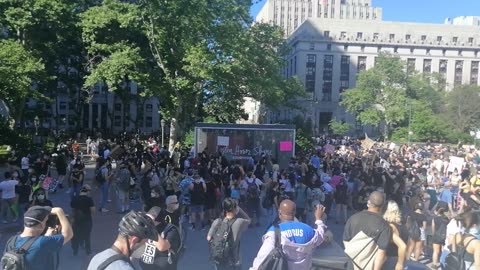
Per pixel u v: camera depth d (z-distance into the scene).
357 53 119.44
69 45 46.84
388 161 28.48
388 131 82.75
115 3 31.38
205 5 29.14
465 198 11.92
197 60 27.64
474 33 124.56
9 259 4.21
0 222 14.08
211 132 26.27
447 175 23.14
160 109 33.47
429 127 73.94
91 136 57.09
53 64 49.88
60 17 35.25
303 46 117.19
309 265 5.24
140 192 19.69
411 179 19.61
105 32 33.34
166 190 15.76
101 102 87.62
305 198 14.39
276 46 39.75
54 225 4.96
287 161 26.20
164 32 29.88
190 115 38.84
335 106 117.69
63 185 22.83
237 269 6.68
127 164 19.53
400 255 5.24
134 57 29.53
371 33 120.31
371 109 83.00
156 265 5.48
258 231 14.18
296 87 49.97
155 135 60.03
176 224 7.45
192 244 12.41
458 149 44.00
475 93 81.44
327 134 93.62
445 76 123.44
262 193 18.19
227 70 28.55
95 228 14.10
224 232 6.64
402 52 122.12
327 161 24.58
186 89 30.88
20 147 29.39
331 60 118.25
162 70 33.09
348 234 5.32
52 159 28.73
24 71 27.84
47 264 4.45
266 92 35.56
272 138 26.25
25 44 37.59
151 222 3.61
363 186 16.48
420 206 11.20
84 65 48.84
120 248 3.49
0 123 29.62
